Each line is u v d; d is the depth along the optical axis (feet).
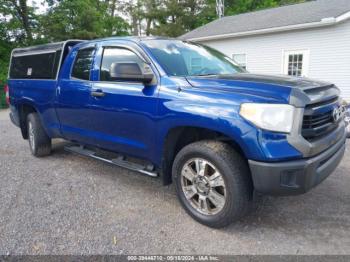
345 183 12.86
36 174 14.64
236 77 10.26
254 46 48.80
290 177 8.25
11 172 14.94
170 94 9.93
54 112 15.11
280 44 45.50
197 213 9.94
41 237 9.20
